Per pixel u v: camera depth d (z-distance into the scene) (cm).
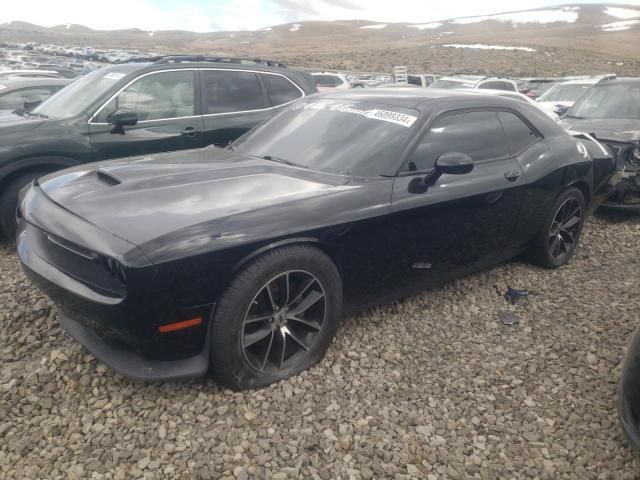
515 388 315
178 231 262
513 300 420
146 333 260
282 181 326
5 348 325
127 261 248
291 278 301
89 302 263
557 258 483
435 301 412
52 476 237
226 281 272
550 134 461
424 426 280
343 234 311
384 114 379
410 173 348
